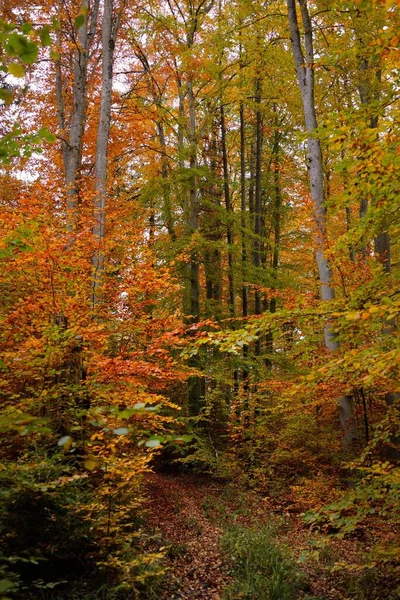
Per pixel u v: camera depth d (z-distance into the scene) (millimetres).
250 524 7172
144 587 4305
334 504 4672
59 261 5066
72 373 5445
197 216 12094
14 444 4734
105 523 4242
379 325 4258
